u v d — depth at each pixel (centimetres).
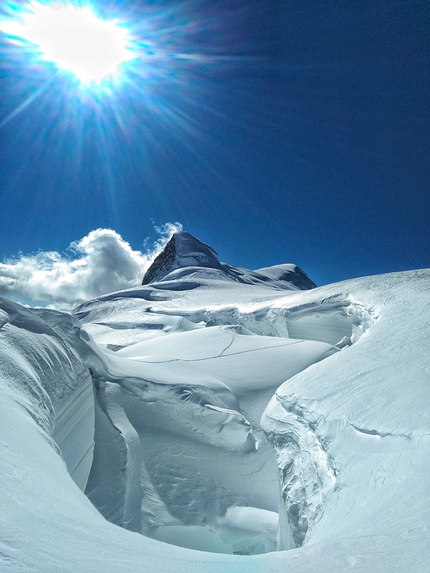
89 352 984
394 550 203
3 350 585
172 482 828
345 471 425
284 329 2375
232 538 753
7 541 179
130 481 773
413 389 524
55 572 163
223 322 3123
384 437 423
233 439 986
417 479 312
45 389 612
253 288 5088
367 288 1862
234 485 877
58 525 231
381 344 847
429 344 755
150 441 915
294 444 632
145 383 1021
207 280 5541
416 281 1702
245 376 1272
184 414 1009
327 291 2217
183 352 1536
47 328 793
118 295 4841
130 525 689
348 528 283
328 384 678
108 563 193
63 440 641
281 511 638
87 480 743
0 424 358
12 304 777
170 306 4041
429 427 382
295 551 241
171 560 228
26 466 308
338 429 515
